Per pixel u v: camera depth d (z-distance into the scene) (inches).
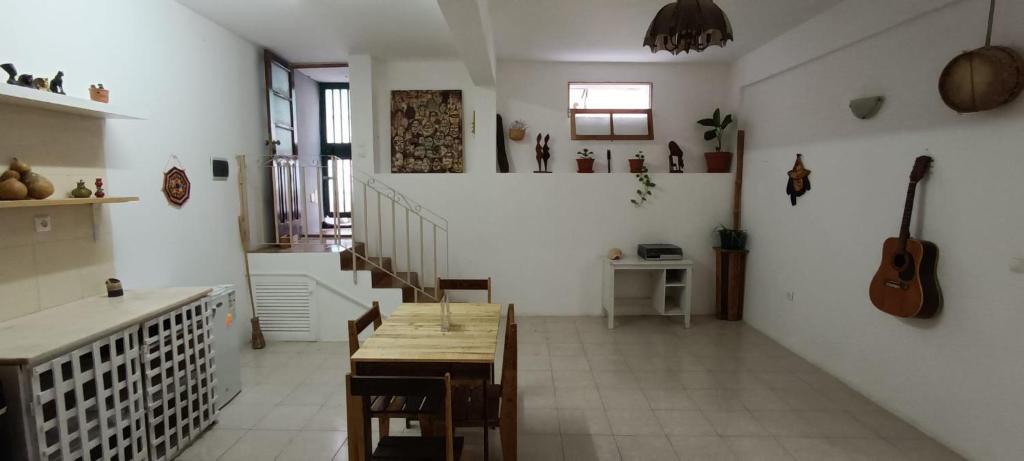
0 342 76.7
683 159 213.2
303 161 229.1
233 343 127.3
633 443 105.3
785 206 164.4
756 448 103.3
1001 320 91.6
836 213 138.0
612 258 190.5
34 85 87.0
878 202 122.0
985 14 94.3
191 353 106.3
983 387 95.1
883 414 117.3
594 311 204.7
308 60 203.3
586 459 99.4
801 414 117.7
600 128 210.5
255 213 180.5
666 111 211.6
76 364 78.4
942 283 103.9
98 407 82.7
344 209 253.1
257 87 182.1
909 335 112.6
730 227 201.3
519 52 192.9
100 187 101.7
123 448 87.7
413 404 88.6
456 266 201.9
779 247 168.4
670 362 151.8
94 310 94.9
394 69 203.5
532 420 115.3
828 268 141.8
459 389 96.5
